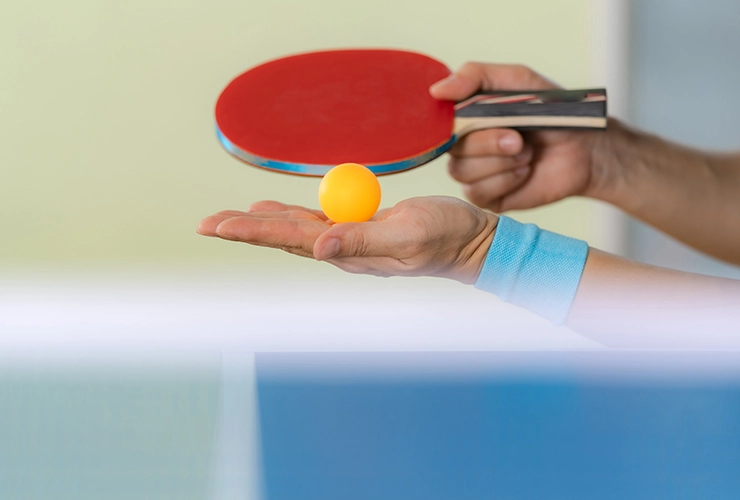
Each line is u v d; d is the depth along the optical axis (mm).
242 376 992
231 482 990
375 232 1011
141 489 1007
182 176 1886
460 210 1047
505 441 965
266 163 1185
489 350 961
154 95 1845
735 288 1062
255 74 1256
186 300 1826
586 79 1829
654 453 964
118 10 1803
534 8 1805
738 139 1819
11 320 1735
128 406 1003
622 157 1286
